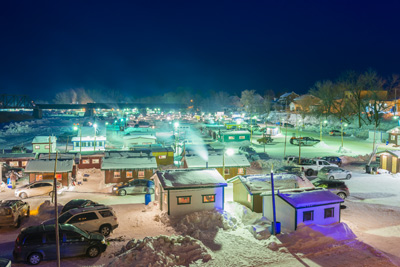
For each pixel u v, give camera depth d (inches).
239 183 1027.9
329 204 802.8
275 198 842.8
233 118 5315.0
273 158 2028.8
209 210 930.7
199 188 935.0
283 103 6279.5
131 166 1473.9
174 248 658.2
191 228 800.3
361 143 2694.4
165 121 5172.2
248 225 821.9
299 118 4503.0
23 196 1212.5
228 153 1632.6
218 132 2947.8
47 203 1061.8
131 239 738.8
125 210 1009.5
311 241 709.9
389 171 1596.9
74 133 3034.0
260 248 692.7
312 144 2581.2
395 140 2502.5
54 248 633.6
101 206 826.8
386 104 3727.9
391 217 909.2
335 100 3988.7
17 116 6771.7
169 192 915.4
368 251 675.4
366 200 1107.9
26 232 637.3
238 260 635.5
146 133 2751.0
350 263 621.6
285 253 667.4
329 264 618.2
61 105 7696.9
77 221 759.1
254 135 3319.4
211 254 655.1
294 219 780.0
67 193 1295.5
